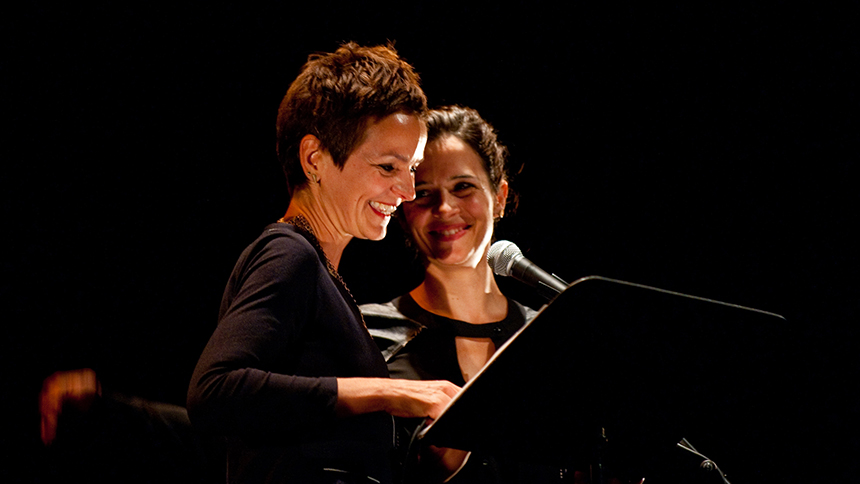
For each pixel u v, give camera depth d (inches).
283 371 114.5
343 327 120.4
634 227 320.8
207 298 309.6
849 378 293.4
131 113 303.4
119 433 234.5
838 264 304.0
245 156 311.4
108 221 306.0
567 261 321.4
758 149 314.5
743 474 274.5
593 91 322.7
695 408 103.1
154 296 305.7
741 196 315.9
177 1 299.9
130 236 307.4
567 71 322.3
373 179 129.3
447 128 194.4
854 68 301.6
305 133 131.5
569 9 320.5
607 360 95.1
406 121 131.0
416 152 133.5
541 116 323.3
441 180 188.5
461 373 185.0
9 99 293.4
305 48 305.6
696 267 317.1
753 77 313.4
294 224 130.0
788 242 310.7
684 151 320.5
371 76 130.6
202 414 103.2
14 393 291.4
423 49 315.0
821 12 304.2
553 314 90.3
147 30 299.3
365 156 128.5
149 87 302.8
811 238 308.2
